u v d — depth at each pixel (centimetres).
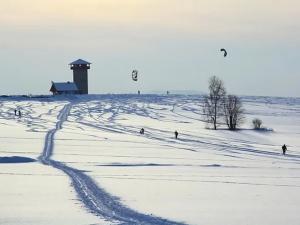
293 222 3012
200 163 6569
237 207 3447
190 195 3934
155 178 4934
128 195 3894
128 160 6675
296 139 11525
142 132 11238
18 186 4322
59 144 8494
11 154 7069
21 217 3120
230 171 5769
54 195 3875
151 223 2977
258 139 11375
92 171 5459
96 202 3600
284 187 4478
